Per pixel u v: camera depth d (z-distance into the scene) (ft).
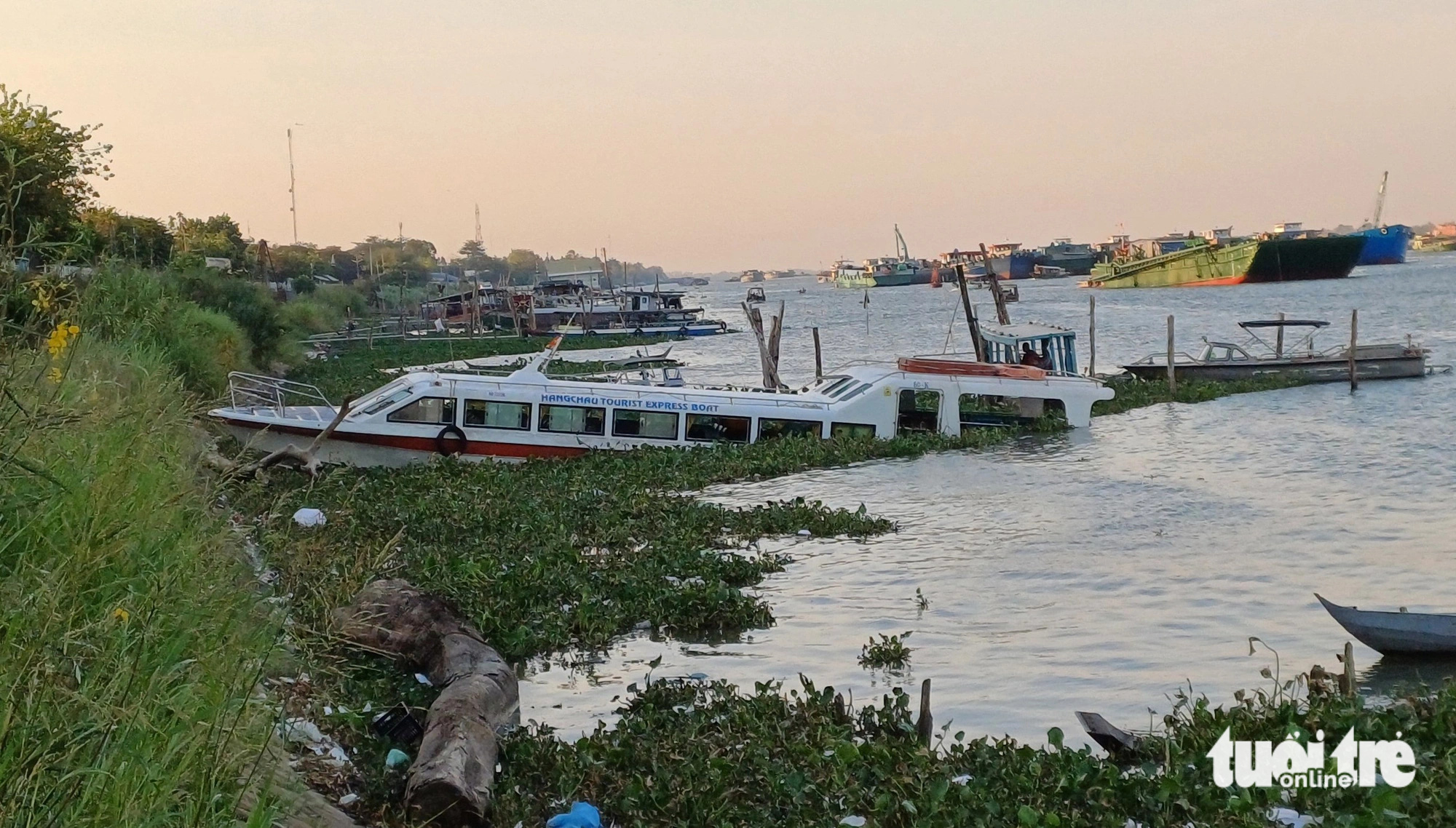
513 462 99.04
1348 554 70.79
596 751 37.17
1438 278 510.58
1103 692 47.67
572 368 214.07
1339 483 94.43
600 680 48.73
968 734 43.09
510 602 55.26
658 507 81.15
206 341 108.99
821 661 51.78
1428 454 105.70
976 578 66.23
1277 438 117.60
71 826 18.62
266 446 92.43
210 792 21.77
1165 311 363.56
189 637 26.43
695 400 106.22
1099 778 34.88
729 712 41.83
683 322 367.86
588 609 55.36
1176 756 37.50
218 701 24.54
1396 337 245.86
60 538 26.91
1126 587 63.98
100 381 38.93
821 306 591.78
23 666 20.29
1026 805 33.12
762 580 66.08
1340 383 158.61
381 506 76.54
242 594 32.55
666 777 34.50
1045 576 66.39
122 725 21.25
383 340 298.97
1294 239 490.08
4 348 28.50
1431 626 49.93
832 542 75.56
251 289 179.22
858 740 40.47
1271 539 75.10
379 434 95.76
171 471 37.52
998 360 141.79
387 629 44.29
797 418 109.81
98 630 22.91
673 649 53.16
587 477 91.66
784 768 35.68
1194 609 59.82
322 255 597.52
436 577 58.13
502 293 393.70
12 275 28.25
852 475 99.71
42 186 60.80
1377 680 48.78
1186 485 94.63
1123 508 85.87
